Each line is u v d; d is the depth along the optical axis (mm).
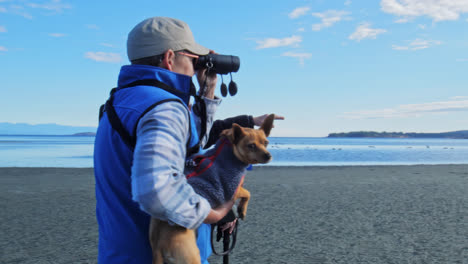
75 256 4613
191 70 1621
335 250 4902
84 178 13227
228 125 2215
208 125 1833
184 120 1341
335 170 17109
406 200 8758
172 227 1400
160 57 1490
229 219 1771
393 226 6227
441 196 9398
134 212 1393
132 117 1293
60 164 22312
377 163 26578
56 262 4391
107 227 1441
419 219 6750
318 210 7504
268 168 18125
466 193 9914
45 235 5570
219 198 1583
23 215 6953
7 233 5672
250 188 10609
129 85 1456
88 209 7547
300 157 33969
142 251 1410
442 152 53188
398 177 14078
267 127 2055
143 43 1465
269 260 4500
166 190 1169
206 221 1415
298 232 5816
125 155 1343
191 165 1600
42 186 11000
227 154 1696
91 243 5180
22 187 10750
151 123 1233
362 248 4996
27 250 4840
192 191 1291
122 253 1414
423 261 4469
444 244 5188
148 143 1191
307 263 4395
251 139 1759
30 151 43188
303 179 13133
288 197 9078
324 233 5766
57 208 7641
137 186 1168
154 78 1431
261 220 6602
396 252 4820
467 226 6242
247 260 4504
